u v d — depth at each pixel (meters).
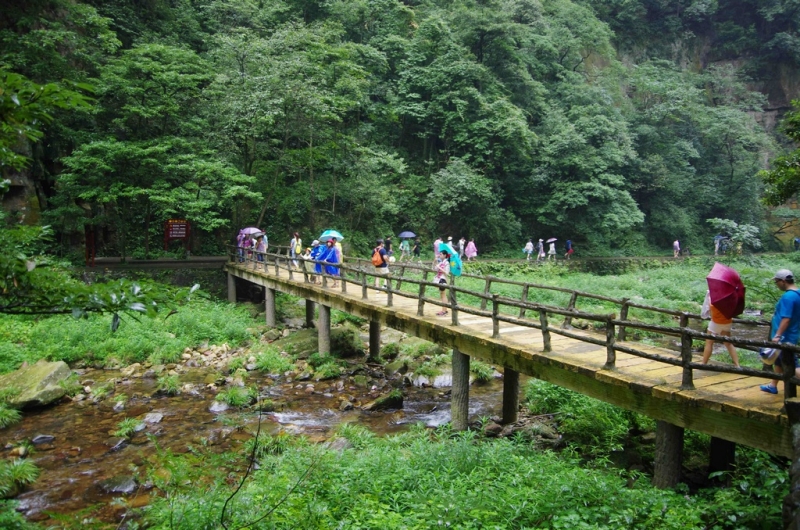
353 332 16.52
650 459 7.93
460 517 5.28
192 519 5.33
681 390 5.79
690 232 40.59
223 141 22.42
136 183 20.52
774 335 5.59
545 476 6.10
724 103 49.50
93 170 19.05
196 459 6.10
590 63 46.22
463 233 32.91
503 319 8.45
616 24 51.84
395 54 33.62
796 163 10.73
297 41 23.92
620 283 25.62
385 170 30.67
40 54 19.27
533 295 21.86
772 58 51.75
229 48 22.72
